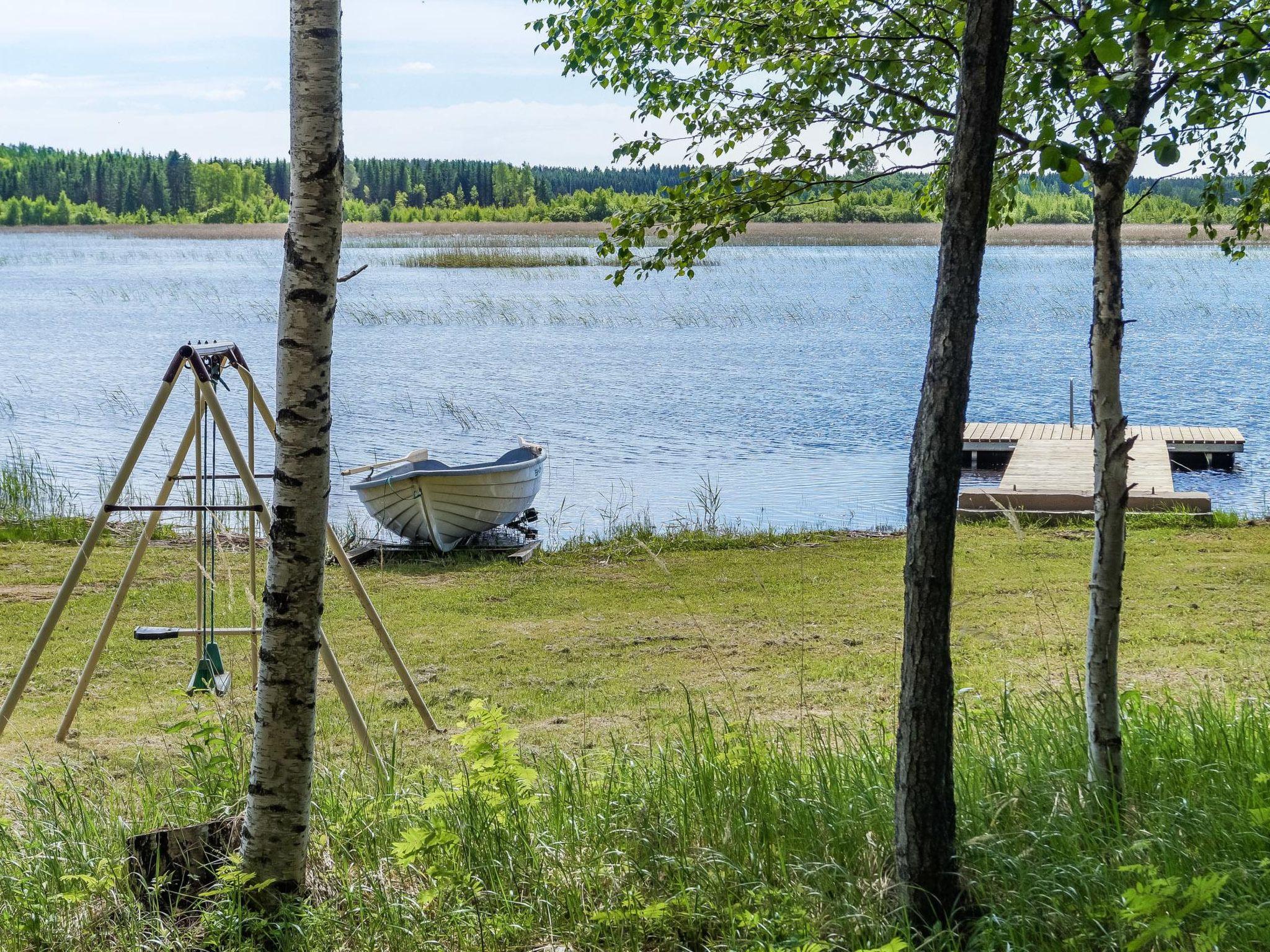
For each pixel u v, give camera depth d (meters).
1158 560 11.64
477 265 81.94
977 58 3.36
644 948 3.73
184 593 10.63
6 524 13.70
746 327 40.75
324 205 3.70
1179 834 3.89
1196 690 6.80
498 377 28.25
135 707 7.63
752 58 5.63
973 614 9.77
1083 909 3.61
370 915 3.82
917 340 36.44
